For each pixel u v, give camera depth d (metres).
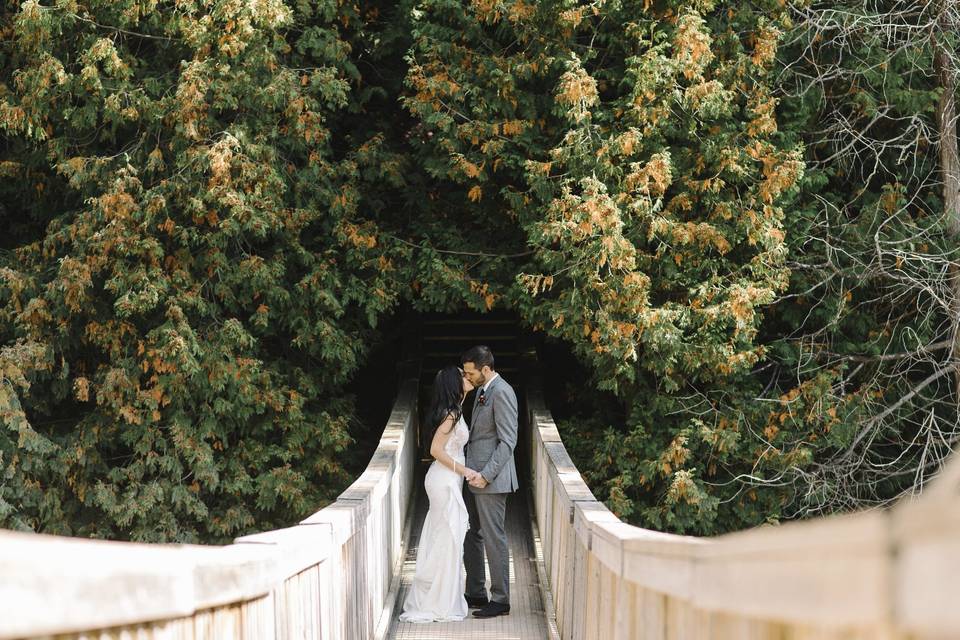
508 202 12.62
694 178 11.55
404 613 8.28
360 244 11.99
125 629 2.26
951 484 0.96
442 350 17.58
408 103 11.48
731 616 2.10
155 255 10.92
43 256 12.23
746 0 11.65
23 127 11.15
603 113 11.12
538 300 12.20
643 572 3.35
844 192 13.39
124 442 11.76
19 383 10.98
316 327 11.87
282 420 12.14
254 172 10.93
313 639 4.87
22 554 1.64
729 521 12.50
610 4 10.58
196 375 11.23
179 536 11.67
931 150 13.37
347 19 12.38
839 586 1.27
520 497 13.48
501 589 8.36
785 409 12.07
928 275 12.04
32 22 10.45
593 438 13.05
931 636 0.98
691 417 12.14
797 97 12.19
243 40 10.84
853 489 12.73
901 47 11.77
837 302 12.08
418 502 13.05
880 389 12.34
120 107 10.96
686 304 11.54
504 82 11.23
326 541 5.23
